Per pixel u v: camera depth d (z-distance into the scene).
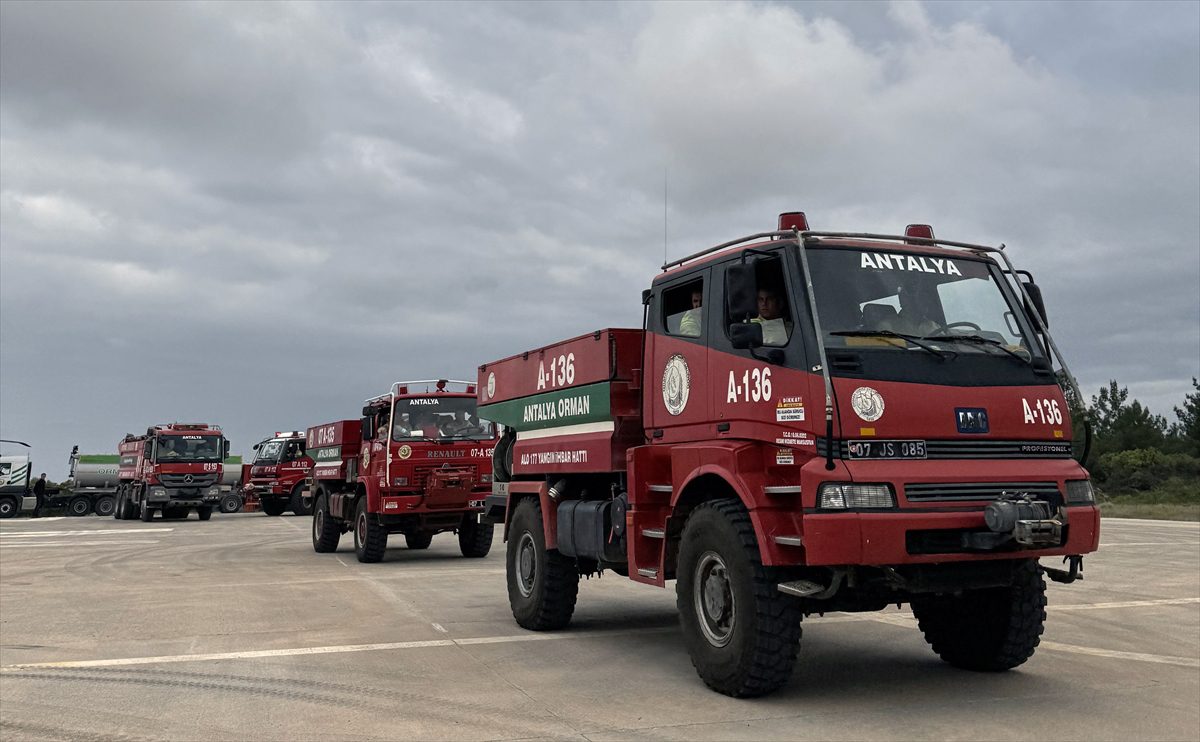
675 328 7.68
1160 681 6.96
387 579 14.25
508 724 5.84
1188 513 33.44
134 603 11.54
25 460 41.28
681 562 6.94
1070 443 6.63
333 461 19.38
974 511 5.96
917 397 6.12
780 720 5.88
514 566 9.99
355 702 6.44
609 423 8.40
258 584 13.59
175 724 5.91
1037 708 6.14
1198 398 53.72
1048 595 11.99
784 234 6.66
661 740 5.45
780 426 6.28
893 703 6.30
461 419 17.25
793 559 6.09
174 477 35.47
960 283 6.89
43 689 6.88
